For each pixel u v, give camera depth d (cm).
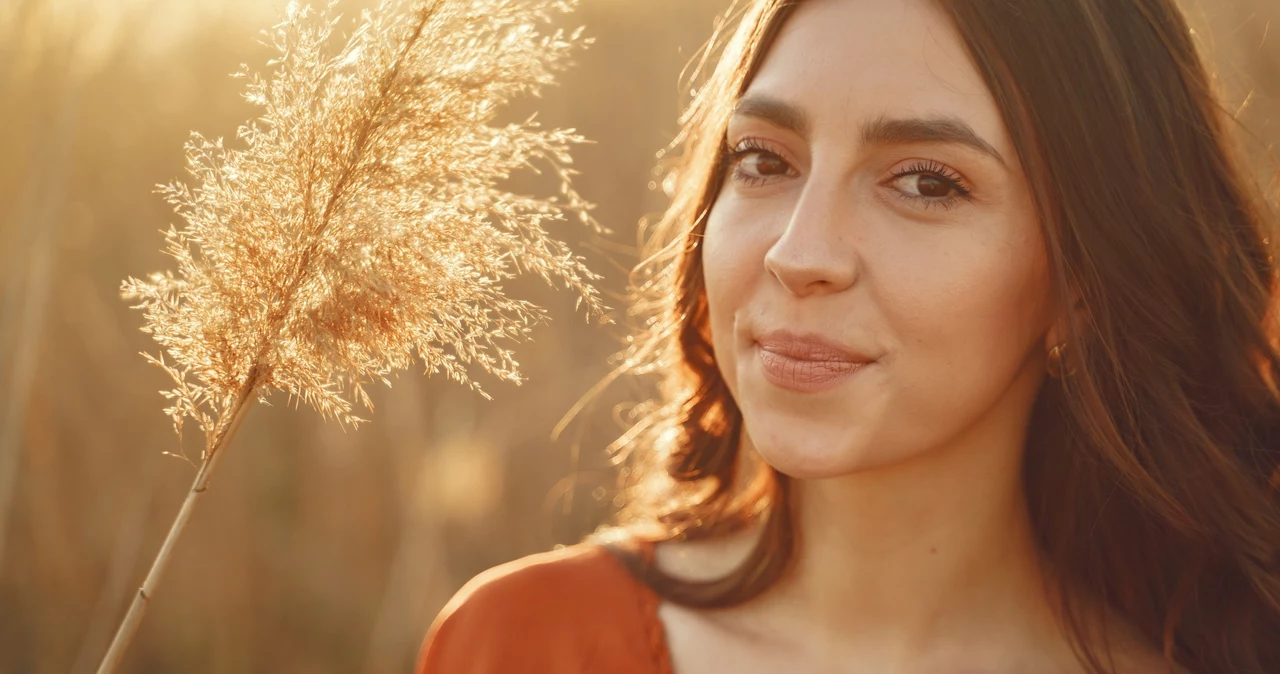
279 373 66
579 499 177
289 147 66
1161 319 70
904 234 66
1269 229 77
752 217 69
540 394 181
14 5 151
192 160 67
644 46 201
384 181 66
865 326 66
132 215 180
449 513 174
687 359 81
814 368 67
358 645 175
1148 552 76
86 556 175
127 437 179
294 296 65
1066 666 73
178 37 179
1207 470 72
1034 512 75
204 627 174
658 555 80
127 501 177
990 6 66
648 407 95
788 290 66
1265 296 75
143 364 183
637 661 75
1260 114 128
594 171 193
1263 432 75
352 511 181
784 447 67
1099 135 68
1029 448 75
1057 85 67
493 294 67
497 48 67
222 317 66
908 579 72
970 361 67
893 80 65
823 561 74
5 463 148
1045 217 67
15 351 150
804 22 68
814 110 66
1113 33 70
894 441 67
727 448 83
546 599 78
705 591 77
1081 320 70
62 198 153
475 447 174
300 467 185
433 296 66
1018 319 68
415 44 66
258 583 177
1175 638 76
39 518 172
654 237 85
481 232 66
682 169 82
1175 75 72
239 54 183
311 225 65
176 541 66
